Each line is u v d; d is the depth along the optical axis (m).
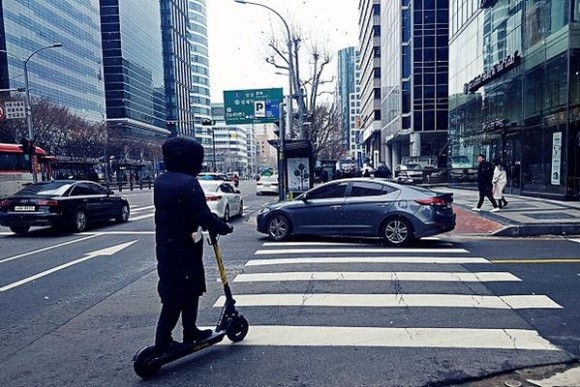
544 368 3.62
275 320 4.83
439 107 43.69
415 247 8.97
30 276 7.20
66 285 6.59
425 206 8.96
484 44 24.83
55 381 3.58
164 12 112.00
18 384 3.54
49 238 11.47
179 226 3.53
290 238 10.40
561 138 16.42
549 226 10.41
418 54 43.62
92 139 49.25
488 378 3.48
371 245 9.30
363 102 81.06
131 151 66.38
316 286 6.13
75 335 4.58
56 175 41.50
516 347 4.02
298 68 22.09
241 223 14.12
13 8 64.50
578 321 4.64
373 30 64.69
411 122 44.41
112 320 5.02
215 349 4.10
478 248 8.77
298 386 3.41
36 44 69.56
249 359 3.88
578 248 8.65
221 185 15.02
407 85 45.94
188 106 122.56
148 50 102.12
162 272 3.58
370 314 4.96
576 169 16.11
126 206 15.20
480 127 25.56
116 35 89.12
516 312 4.93
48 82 72.00
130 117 91.38
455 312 4.97
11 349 4.25
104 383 3.53
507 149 21.58
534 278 6.36
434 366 3.69
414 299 5.46
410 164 36.47
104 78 89.44
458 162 30.36
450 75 32.50
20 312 5.36
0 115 28.42
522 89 19.67
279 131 17.80
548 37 17.31
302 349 4.07
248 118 20.86
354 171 28.92
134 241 10.64
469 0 27.78
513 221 11.20
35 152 25.42
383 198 9.34
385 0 56.38
